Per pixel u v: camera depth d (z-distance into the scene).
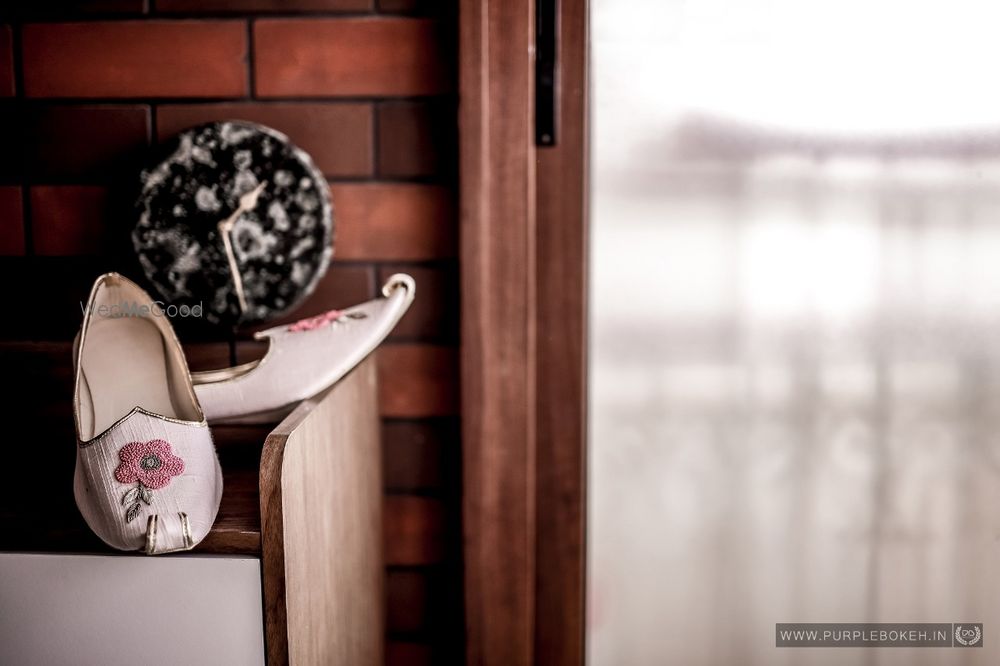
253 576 0.78
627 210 1.21
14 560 0.78
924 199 1.18
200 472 0.78
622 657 1.31
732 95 1.17
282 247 1.13
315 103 1.15
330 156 1.16
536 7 1.12
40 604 0.79
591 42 1.17
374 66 1.14
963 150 1.17
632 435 1.26
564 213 1.17
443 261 1.17
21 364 1.15
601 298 1.23
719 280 1.22
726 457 1.26
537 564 1.25
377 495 1.17
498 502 1.19
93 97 1.15
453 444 1.21
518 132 1.12
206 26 1.14
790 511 1.26
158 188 1.11
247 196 1.12
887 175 1.18
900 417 1.23
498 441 1.18
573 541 1.25
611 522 1.28
